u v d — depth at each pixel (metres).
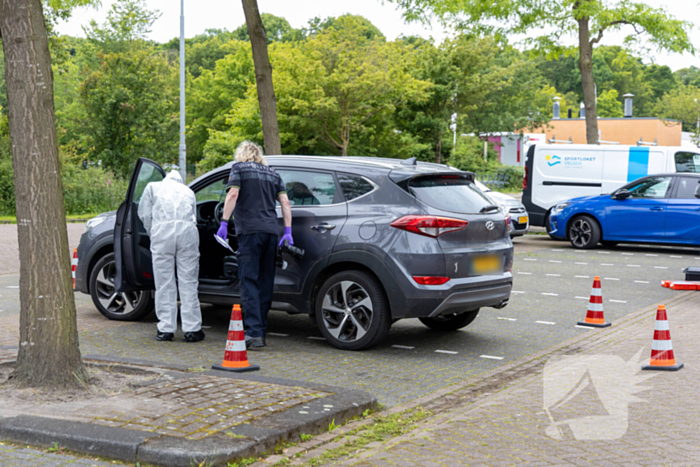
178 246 6.92
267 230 6.57
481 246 6.68
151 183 6.96
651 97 106.12
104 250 8.17
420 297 6.34
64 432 3.96
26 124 4.84
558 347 6.96
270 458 3.89
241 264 6.65
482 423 4.59
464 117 37.97
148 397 4.61
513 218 16.72
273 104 13.34
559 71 106.62
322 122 31.39
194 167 40.72
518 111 40.31
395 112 35.03
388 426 4.50
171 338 7.04
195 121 60.88
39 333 4.87
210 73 64.12
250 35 13.18
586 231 16.30
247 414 4.30
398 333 7.62
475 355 6.62
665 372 5.92
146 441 3.82
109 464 3.76
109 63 35.03
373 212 6.59
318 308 6.80
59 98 51.50
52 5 14.77
